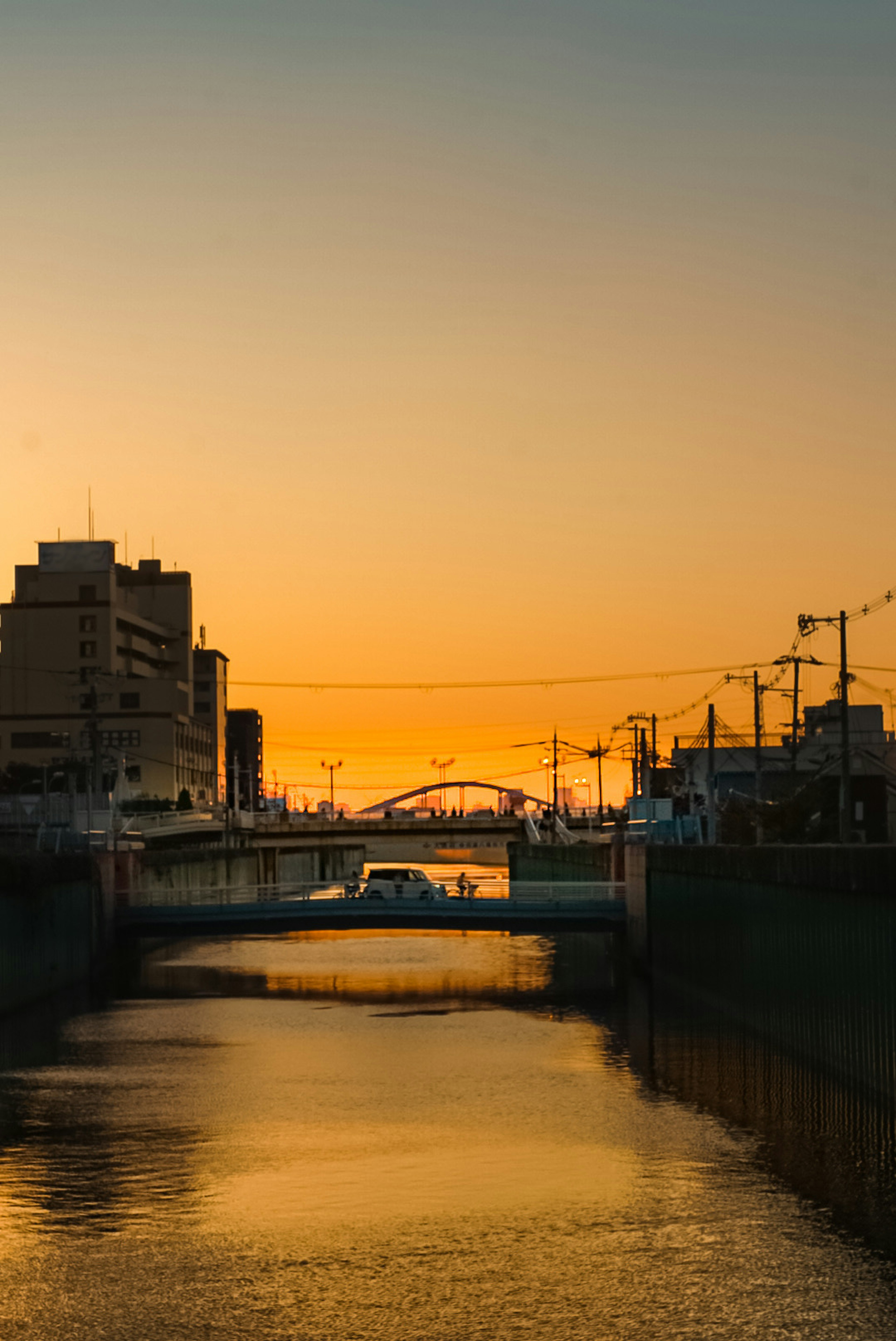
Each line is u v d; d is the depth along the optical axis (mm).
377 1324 26547
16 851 76438
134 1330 26406
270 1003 76688
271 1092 49281
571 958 107062
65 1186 36469
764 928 58906
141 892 97438
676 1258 30125
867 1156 38938
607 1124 43344
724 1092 48562
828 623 74375
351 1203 34625
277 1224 32875
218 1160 39156
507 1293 28094
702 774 132875
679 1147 40250
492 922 92375
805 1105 46344
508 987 84312
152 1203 34875
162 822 158000
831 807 109375
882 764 110000
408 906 92062
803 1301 27531
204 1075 53062
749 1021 61906
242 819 181250
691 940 75500
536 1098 47750
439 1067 54344
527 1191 35531
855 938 45812
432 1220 33125
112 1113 45812
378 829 186750
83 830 118625
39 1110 46312
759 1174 37188
